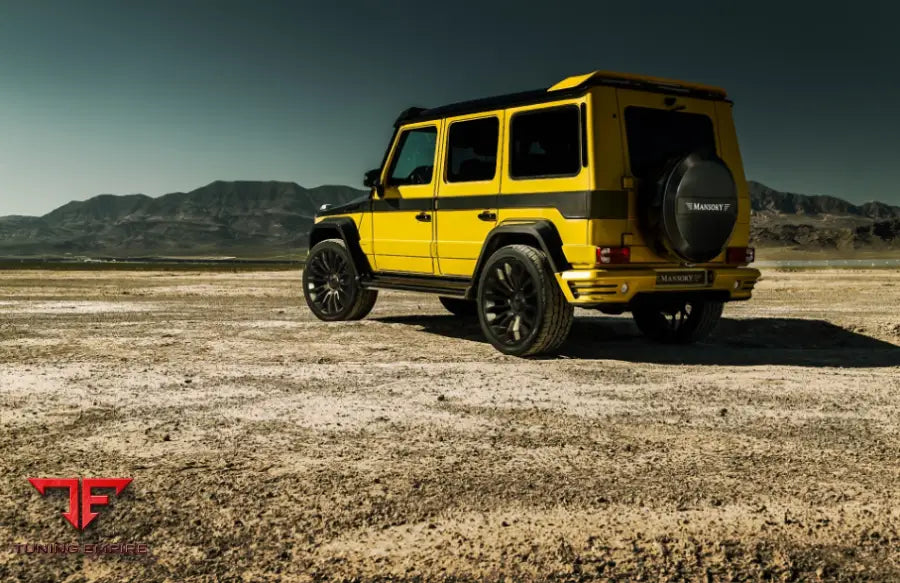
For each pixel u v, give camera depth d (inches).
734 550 105.4
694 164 268.5
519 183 292.2
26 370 240.2
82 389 211.5
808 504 123.0
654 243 275.1
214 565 99.9
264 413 184.4
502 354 289.1
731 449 155.3
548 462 145.0
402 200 347.9
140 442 157.3
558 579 96.5
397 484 131.3
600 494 127.0
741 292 297.4
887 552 105.4
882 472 140.5
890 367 263.7
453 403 197.6
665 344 327.9
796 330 359.3
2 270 1263.5
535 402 199.5
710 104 298.5
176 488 128.7
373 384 223.0
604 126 269.4
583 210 268.2
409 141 347.9
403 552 104.1
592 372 247.6
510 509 119.9
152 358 267.1
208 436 162.7
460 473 137.7
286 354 280.2
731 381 231.9
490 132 306.8
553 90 281.6
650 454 151.2
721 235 278.5
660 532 111.3
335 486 130.1
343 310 385.7
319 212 409.4
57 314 420.2
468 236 314.5
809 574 98.7
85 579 96.2
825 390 218.2
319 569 99.0
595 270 265.0
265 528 112.0
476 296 311.3
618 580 96.4
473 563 100.9
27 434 163.6
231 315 422.0
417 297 557.0
